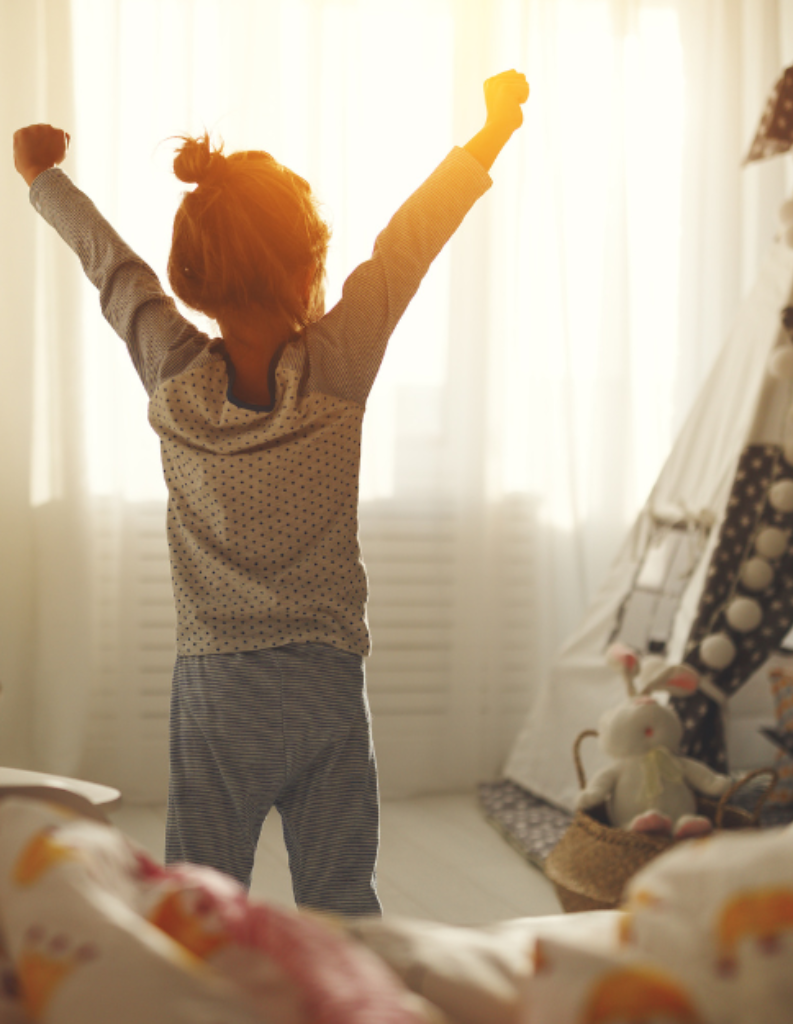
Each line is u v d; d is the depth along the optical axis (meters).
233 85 2.80
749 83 3.17
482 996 0.66
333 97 2.87
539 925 0.86
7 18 2.68
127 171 2.78
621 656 2.27
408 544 2.97
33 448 2.73
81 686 2.74
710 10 3.10
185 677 1.19
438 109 2.93
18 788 1.00
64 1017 0.48
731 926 0.51
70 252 2.71
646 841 1.85
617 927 0.59
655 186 3.11
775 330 2.35
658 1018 0.48
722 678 2.30
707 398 2.65
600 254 3.06
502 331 3.00
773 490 2.30
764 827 2.43
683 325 3.13
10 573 2.72
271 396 1.19
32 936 0.54
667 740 2.12
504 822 2.64
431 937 0.75
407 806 2.88
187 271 1.22
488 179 1.32
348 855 1.20
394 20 2.91
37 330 2.73
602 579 3.08
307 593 1.18
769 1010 0.48
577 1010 0.50
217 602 1.18
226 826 1.17
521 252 3.00
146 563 2.81
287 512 1.18
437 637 2.99
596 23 3.04
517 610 3.07
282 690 1.17
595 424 3.08
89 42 2.76
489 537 3.00
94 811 1.03
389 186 2.91
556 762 2.79
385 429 2.95
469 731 2.99
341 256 2.87
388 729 2.97
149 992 0.48
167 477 1.21
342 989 0.52
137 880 0.64
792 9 3.19
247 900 0.62
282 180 1.22
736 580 2.32
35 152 1.40
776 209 3.17
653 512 2.69
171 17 2.78
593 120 3.05
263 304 1.20
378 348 1.24
